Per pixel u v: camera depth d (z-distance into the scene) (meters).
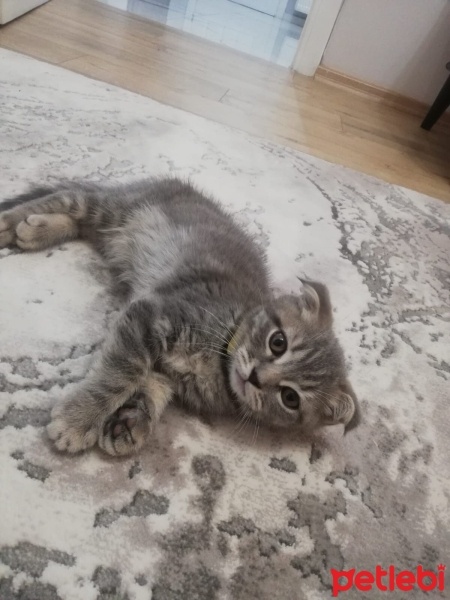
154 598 0.24
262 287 0.41
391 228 0.64
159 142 0.61
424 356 0.46
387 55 1.10
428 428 0.39
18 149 0.50
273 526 0.29
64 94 0.64
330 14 1.04
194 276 0.37
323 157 0.77
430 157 0.93
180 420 0.32
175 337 0.33
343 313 0.47
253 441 0.33
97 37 0.90
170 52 0.97
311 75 1.12
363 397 0.39
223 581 0.25
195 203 0.47
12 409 0.28
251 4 1.55
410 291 0.54
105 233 0.44
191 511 0.27
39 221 0.39
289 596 0.26
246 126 0.78
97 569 0.24
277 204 0.59
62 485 0.26
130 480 0.28
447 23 1.04
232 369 0.34
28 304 0.35
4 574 0.22
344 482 0.33
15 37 0.78
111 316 0.37
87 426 0.28
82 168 0.51
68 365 0.32
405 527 0.31
